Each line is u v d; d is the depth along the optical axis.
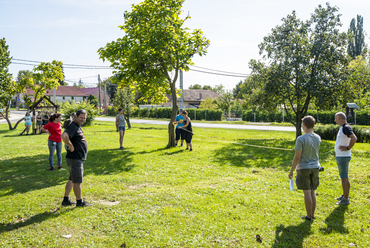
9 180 7.27
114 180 7.17
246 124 35.31
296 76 15.76
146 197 5.77
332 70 15.27
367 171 7.74
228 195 5.90
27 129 19.38
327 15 15.59
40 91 22.78
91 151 11.70
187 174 7.85
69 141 5.00
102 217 4.71
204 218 4.69
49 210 5.08
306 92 15.81
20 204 5.36
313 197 4.71
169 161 9.63
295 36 16.06
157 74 13.62
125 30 12.98
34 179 7.37
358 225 4.45
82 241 3.90
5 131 22.19
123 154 10.98
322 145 13.80
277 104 17.11
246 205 5.34
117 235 4.09
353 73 15.41
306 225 4.46
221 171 8.23
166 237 4.00
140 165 8.95
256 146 13.50
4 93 21.56
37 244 3.82
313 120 4.64
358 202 5.48
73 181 5.19
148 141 15.65
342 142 5.37
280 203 5.43
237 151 11.97
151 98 15.45
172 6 12.85
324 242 3.92
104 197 5.83
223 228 4.32
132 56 11.62
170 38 11.99
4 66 21.27
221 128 27.20
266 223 4.53
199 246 3.80
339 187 6.48
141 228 4.30
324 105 15.34
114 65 12.73
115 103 27.41
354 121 32.50
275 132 22.86
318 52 15.27
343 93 15.20
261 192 6.15
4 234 4.10
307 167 4.59
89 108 28.03
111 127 26.56
